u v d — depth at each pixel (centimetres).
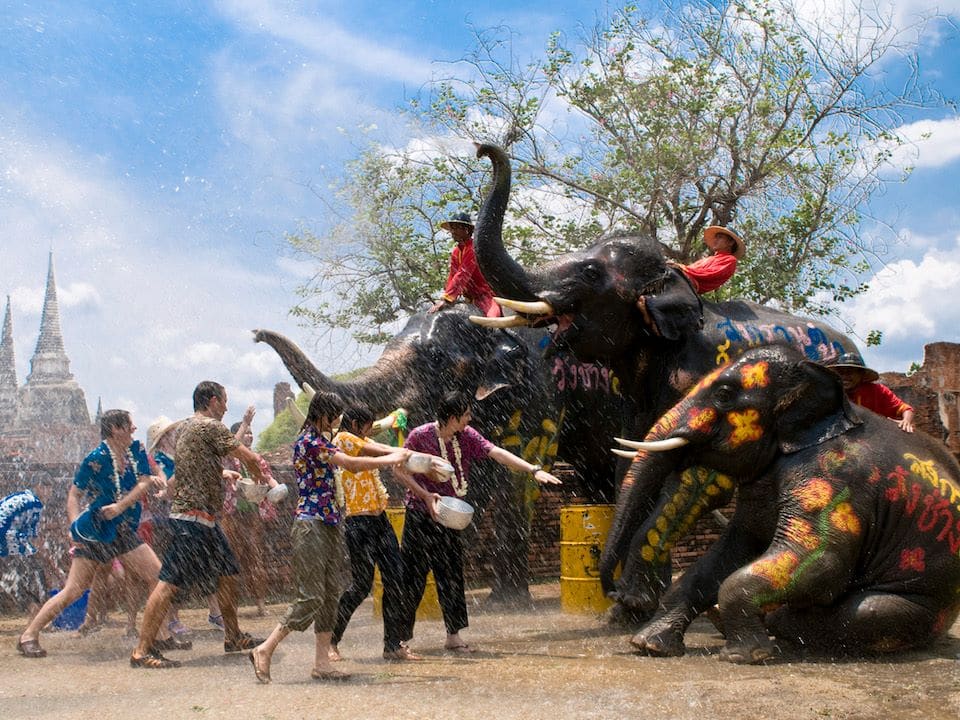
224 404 667
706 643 679
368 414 609
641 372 823
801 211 1581
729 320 820
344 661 622
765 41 1555
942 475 618
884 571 597
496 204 811
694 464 679
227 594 670
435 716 437
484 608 954
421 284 1383
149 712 455
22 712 461
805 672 545
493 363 921
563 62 1544
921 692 487
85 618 810
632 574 727
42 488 1065
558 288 790
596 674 549
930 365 1645
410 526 643
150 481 713
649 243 812
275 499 642
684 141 1545
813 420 621
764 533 642
